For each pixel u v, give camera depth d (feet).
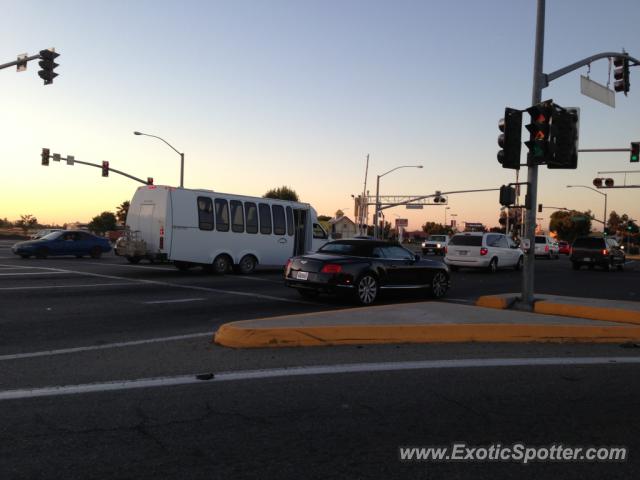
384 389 19.30
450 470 13.32
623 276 85.25
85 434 14.87
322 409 17.15
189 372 20.95
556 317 32.40
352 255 43.68
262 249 69.92
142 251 62.85
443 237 160.04
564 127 36.22
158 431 15.16
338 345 25.81
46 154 120.26
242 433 15.14
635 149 97.96
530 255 36.99
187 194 63.21
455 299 48.01
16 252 87.30
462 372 21.70
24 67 68.80
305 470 13.03
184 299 42.55
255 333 25.22
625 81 50.06
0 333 28.45
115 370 21.17
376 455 14.01
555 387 20.12
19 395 17.97
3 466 12.93
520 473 13.28
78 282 51.70
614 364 23.67
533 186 36.73
